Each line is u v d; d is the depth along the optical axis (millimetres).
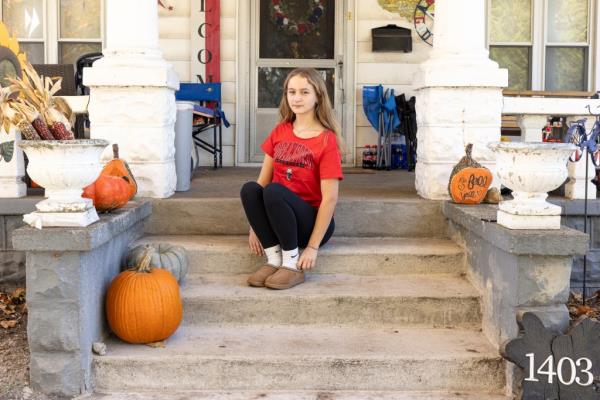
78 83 6578
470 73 4371
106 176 3611
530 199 3170
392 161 7621
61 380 3129
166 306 3303
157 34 4617
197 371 3203
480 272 3654
